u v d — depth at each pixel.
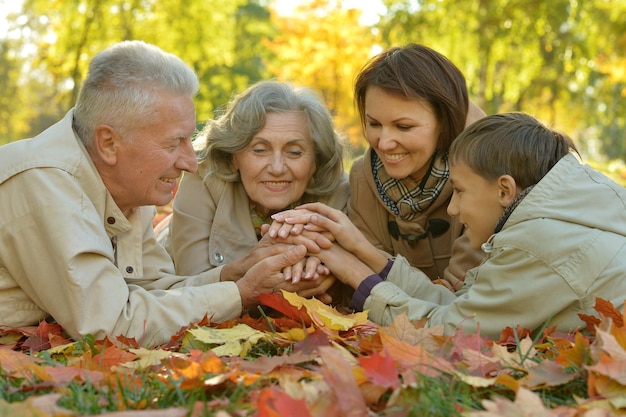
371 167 3.76
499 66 25.16
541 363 2.20
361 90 3.60
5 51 37.59
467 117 3.80
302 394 1.90
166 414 1.83
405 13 20.41
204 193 3.79
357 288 3.29
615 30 20.52
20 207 2.87
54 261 2.81
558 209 2.75
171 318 2.96
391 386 1.96
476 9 19.81
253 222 3.84
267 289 3.27
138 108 2.96
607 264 2.68
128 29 21.22
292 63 21.34
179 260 3.79
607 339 2.10
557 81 28.41
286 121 3.56
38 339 2.87
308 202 3.87
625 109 34.72
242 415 1.86
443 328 2.80
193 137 4.33
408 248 3.81
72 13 20.78
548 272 2.71
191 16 21.97
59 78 22.28
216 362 2.21
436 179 3.62
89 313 2.81
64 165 2.93
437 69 3.45
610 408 1.94
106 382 2.16
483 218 3.00
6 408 1.76
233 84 29.03
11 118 40.59
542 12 19.48
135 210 3.31
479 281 2.89
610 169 21.30
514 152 2.91
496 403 1.85
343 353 2.39
